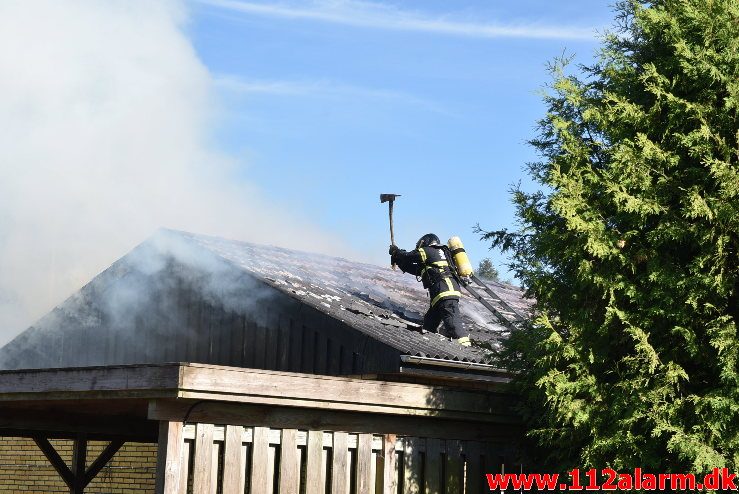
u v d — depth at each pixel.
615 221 9.83
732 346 8.93
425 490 9.57
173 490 7.96
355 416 9.16
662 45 10.23
